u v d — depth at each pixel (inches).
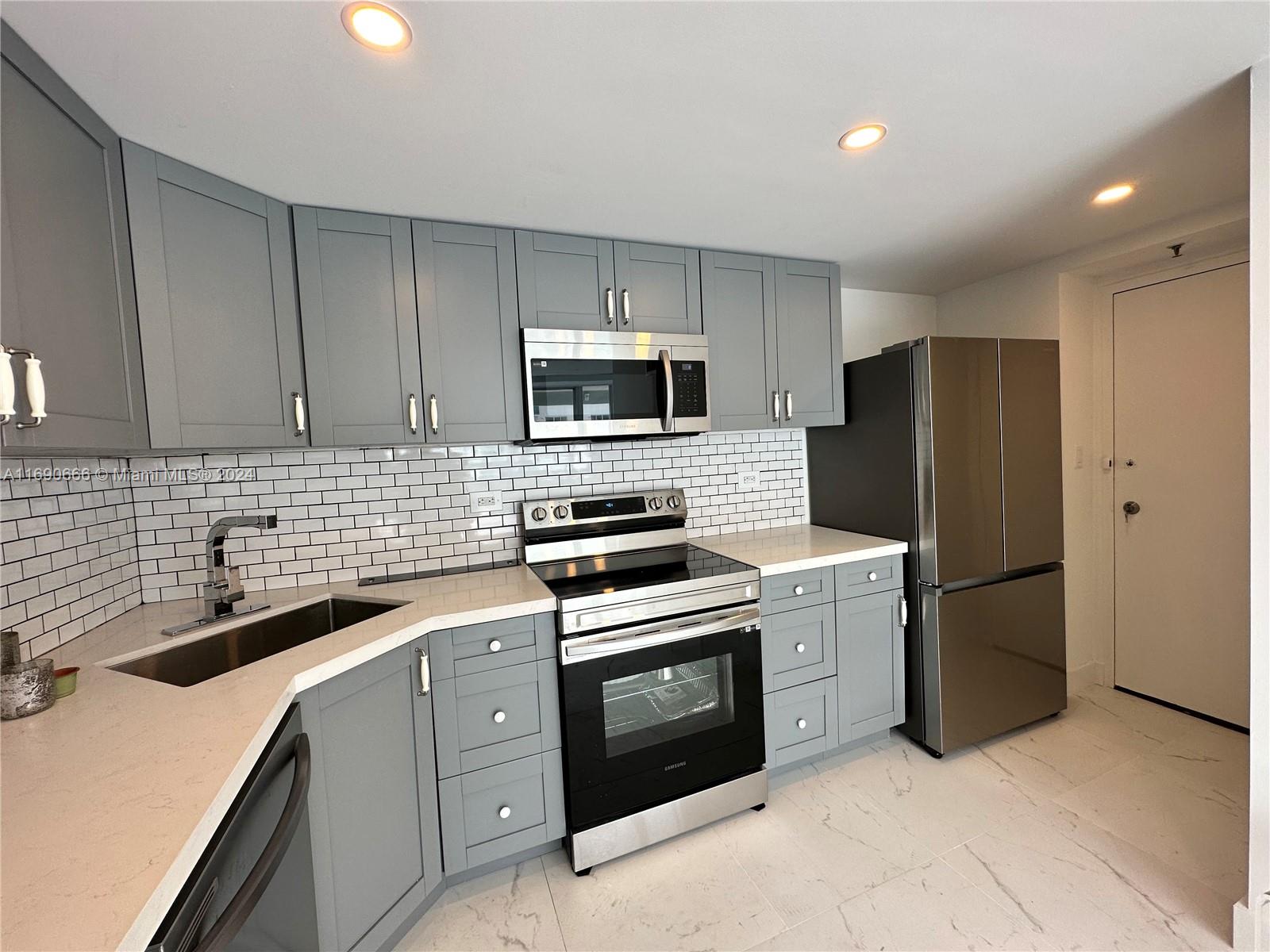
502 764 67.5
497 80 45.6
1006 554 94.4
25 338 37.0
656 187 66.9
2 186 35.4
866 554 90.5
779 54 44.1
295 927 43.2
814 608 86.9
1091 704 107.7
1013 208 78.4
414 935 61.4
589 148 56.9
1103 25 42.4
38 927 22.0
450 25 39.0
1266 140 49.1
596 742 70.0
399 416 72.1
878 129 56.1
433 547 86.4
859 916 61.7
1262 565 52.4
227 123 49.5
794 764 91.1
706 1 37.7
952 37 43.1
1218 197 76.8
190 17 37.0
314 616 73.6
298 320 66.9
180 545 72.2
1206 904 60.6
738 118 53.0
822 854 71.2
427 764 62.9
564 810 70.9
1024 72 47.9
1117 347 109.4
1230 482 96.2
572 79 45.9
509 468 90.9
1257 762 53.5
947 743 91.0
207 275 57.4
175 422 54.0
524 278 78.2
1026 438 95.7
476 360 76.0
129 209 50.7
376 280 70.6
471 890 67.9
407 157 57.2
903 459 94.3
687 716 76.3
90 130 45.8
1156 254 94.9
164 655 56.0
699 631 75.3
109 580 63.0
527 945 59.9
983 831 73.9
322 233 67.9
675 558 90.0
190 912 27.8
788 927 60.8
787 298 97.0
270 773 39.9
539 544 89.0
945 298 127.4
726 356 91.9
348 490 81.3
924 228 85.1
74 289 42.7
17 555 47.5
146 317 51.7
